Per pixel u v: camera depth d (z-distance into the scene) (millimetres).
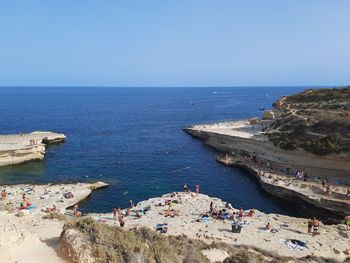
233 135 84562
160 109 196250
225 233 35125
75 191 51062
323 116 69188
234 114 166000
